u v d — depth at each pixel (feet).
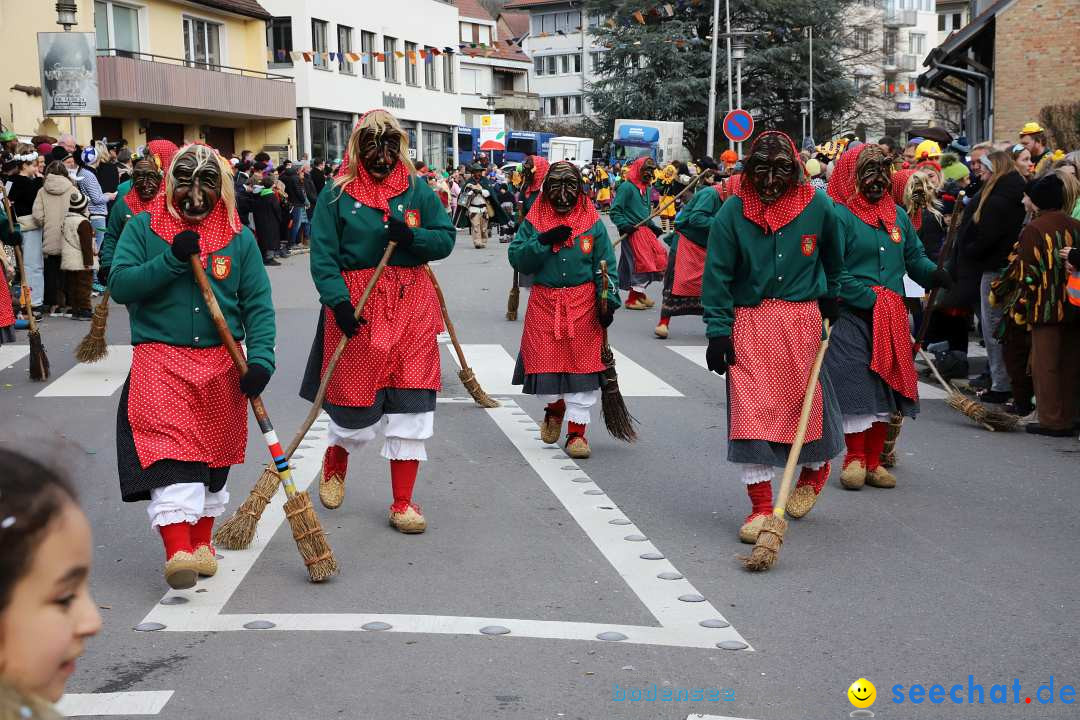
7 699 4.20
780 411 19.33
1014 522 20.97
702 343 42.75
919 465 25.52
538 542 19.53
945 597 16.87
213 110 122.72
